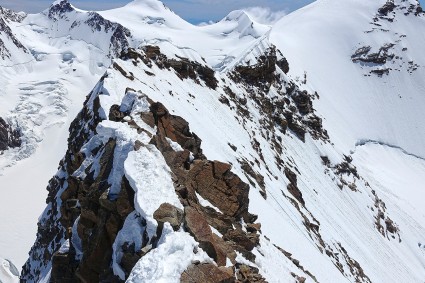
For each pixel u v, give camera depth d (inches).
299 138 3998.5
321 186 3548.2
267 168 2684.5
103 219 830.5
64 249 921.5
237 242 982.4
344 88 7214.6
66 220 1103.6
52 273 906.1
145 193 778.8
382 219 3971.5
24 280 1446.9
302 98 4370.1
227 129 2546.8
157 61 2465.6
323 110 6304.1
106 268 784.9
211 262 697.6
